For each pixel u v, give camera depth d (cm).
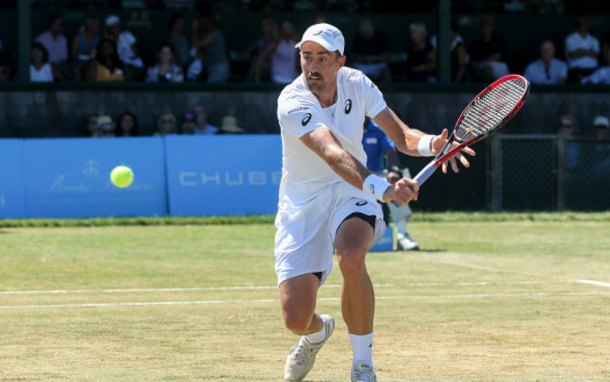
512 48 2345
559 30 2359
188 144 1861
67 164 1806
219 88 2111
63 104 2047
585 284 959
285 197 518
